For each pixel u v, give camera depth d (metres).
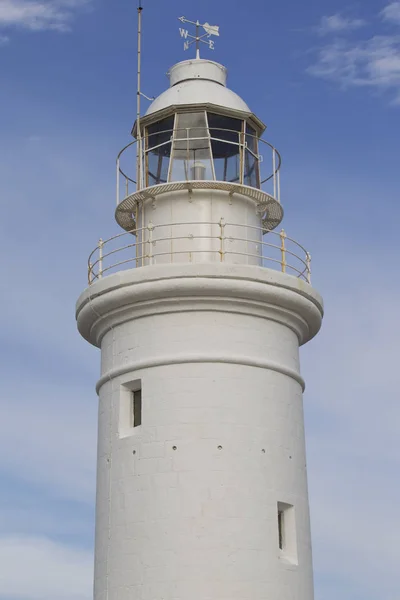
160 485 22.41
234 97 25.84
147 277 23.27
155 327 23.48
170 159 25.00
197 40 27.11
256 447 22.83
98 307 24.16
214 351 23.11
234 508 22.19
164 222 24.69
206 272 23.03
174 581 21.77
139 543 22.31
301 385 24.81
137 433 23.09
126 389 23.78
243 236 24.77
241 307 23.52
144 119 25.58
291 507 23.23
